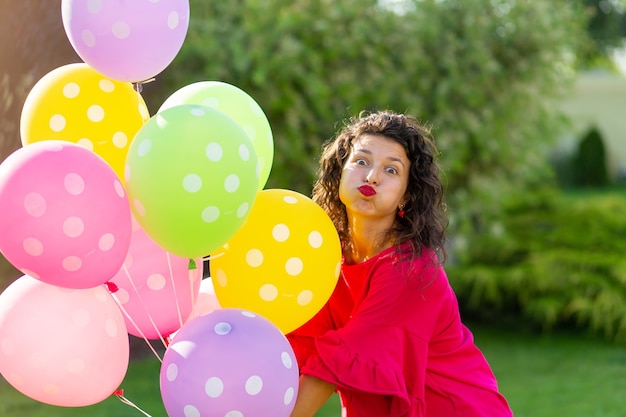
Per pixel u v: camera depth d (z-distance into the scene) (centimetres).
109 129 219
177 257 222
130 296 221
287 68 587
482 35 664
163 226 199
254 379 192
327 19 613
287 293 216
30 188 181
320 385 212
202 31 594
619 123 2075
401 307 217
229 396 191
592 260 704
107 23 204
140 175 195
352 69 624
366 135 229
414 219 227
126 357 216
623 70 2212
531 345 688
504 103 670
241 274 216
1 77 450
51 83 221
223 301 225
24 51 454
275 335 201
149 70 216
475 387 229
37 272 189
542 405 533
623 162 2086
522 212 785
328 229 223
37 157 185
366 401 218
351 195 223
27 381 203
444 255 231
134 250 219
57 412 473
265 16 604
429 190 230
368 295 221
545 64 691
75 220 184
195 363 193
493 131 666
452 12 665
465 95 650
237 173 198
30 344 199
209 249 206
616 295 684
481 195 694
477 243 730
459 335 234
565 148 2028
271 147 240
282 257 214
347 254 241
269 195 225
